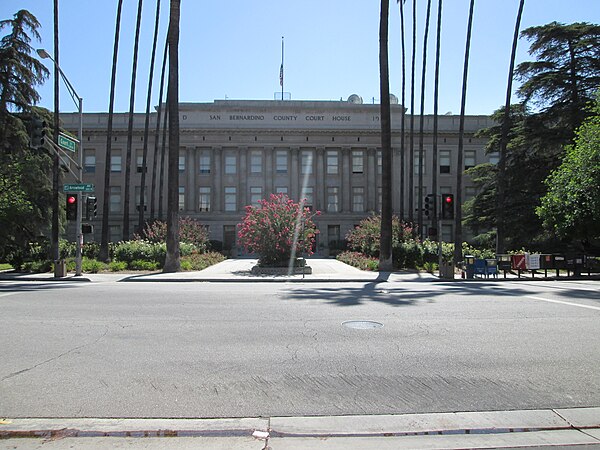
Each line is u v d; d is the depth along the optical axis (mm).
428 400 5246
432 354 7062
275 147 54688
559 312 10992
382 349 7336
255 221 26359
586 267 24062
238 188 54406
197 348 7375
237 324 9336
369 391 5512
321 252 52469
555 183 26375
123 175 53750
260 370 6262
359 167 55375
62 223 33031
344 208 54438
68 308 11531
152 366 6414
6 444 4172
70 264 26219
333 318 10023
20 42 31062
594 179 23656
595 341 7953
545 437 4406
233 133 54312
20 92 30938
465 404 5141
